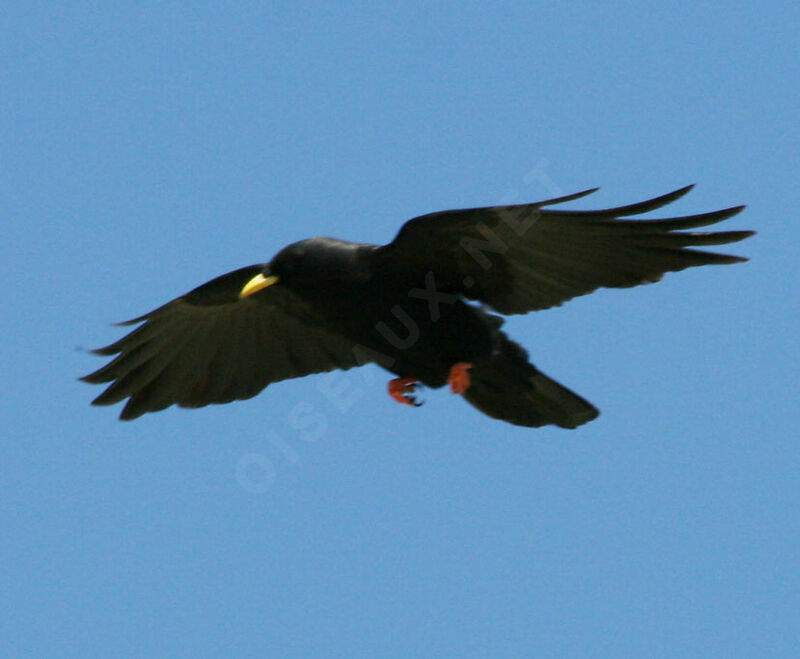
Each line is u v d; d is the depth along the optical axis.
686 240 13.22
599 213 12.95
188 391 16.61
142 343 16.20
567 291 13.93
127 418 16.64
